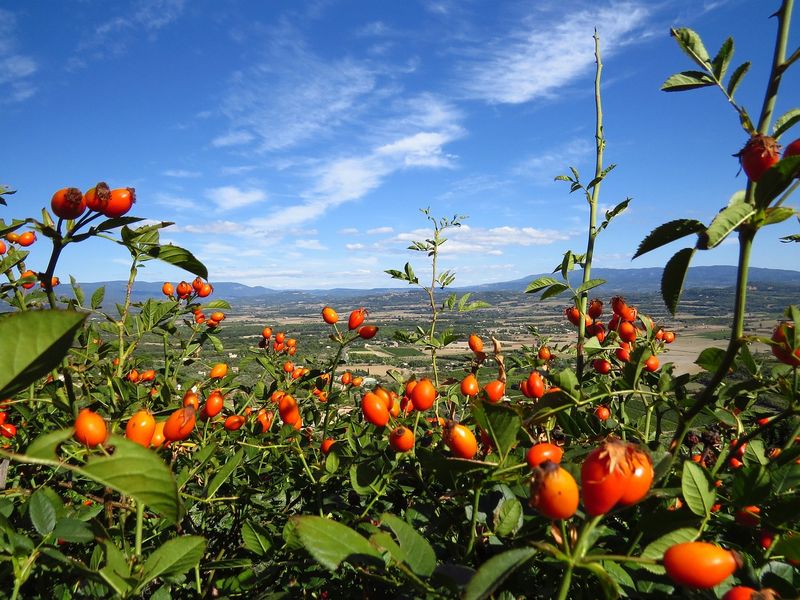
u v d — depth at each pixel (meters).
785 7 0.23
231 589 0.32
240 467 0.47
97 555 0.29
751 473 0.24
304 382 0.55
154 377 0.63
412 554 0.20
